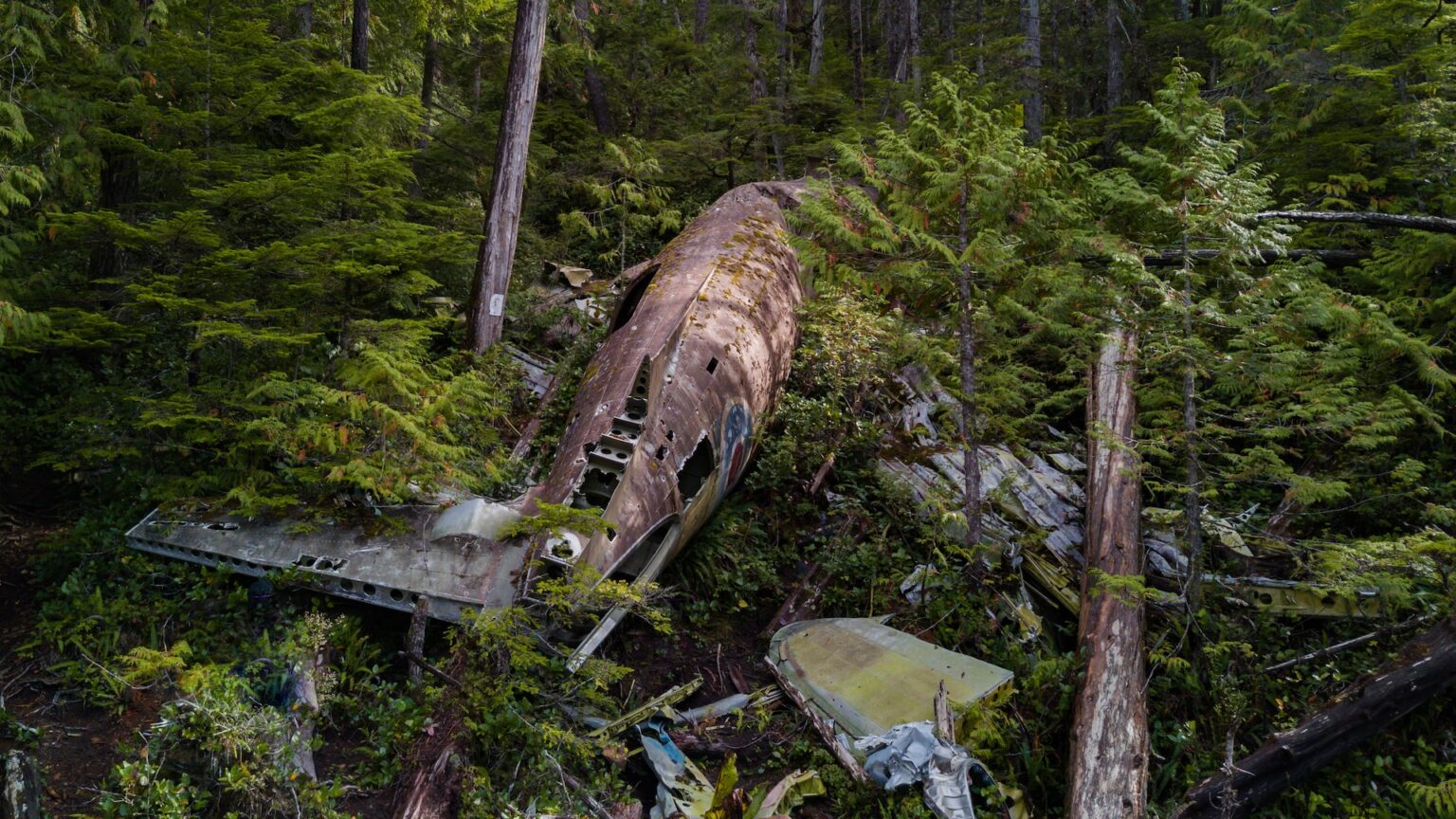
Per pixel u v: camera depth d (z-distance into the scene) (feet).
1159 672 21.53
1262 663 21.53
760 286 29.09
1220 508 27.20
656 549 21.52
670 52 55.21
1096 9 74.64
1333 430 22.52
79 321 22.09
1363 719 18.54
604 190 41.55
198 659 18.60
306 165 28.02
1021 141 22.77
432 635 20.30
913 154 22.50
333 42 43.60
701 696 20.48
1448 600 20.90
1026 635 22.30
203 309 21.93
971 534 23.17
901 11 60.70
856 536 25.53
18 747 16.22
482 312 32.50
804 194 24.27
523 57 31.91
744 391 25.23
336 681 18.39
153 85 24.53
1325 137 36.14
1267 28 45.11
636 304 30.32
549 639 19.07
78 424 23.08
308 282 24.80
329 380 24.86
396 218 31.04
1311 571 22.81
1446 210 31.09
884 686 19.76
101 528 22.26
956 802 16.74
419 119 32.63
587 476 21.17
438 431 23.24
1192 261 23.88
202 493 22.12
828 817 17.33
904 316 31.96
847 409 30.19
